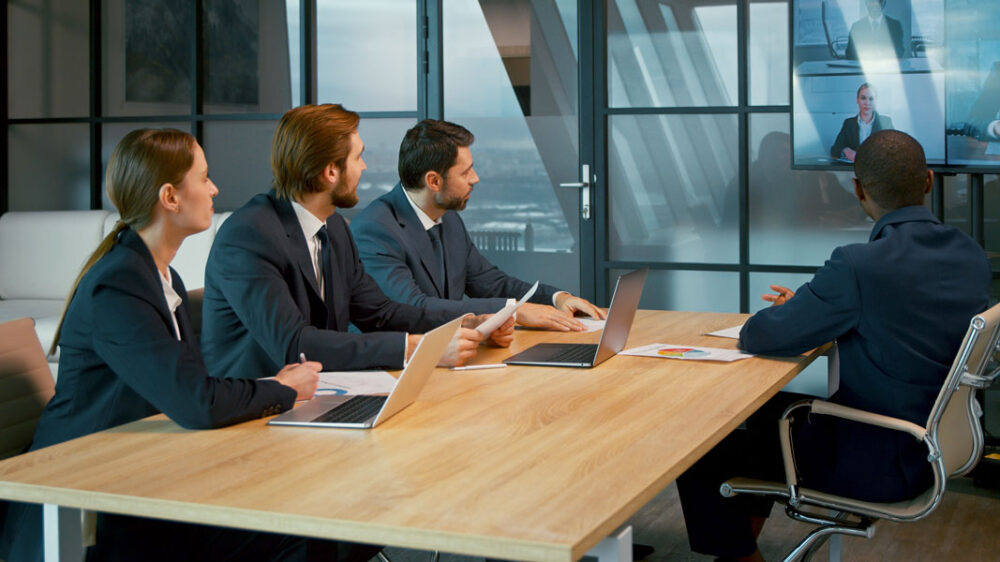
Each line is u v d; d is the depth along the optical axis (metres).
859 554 2.93
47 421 1.76
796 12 4.15
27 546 1.55
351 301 2.58
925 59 3.94
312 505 1.18
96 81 5.49
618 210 4.76
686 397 1.80
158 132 1.84
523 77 4.89
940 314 1.99
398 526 1.10
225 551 1.67
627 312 2.28
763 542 3.03
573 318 2.81
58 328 1.77
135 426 1.62
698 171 4.60
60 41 5.56
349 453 1.42
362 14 5.08
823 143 4.17
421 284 2.96
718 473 2.24
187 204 1.84
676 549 2.94
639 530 3.13
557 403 1.75
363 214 2.97
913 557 2.89
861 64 4.06
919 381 1.96
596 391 1.86
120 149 1.81
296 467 1.35
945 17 3.89
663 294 4.71
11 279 5.15
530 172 4.92
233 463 1.38
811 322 2.08
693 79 4.58
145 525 1.62
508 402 1.77
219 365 2.25
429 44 4.97
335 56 5.14
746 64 4.48
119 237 1.81
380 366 2.10
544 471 1.31
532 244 4.94
